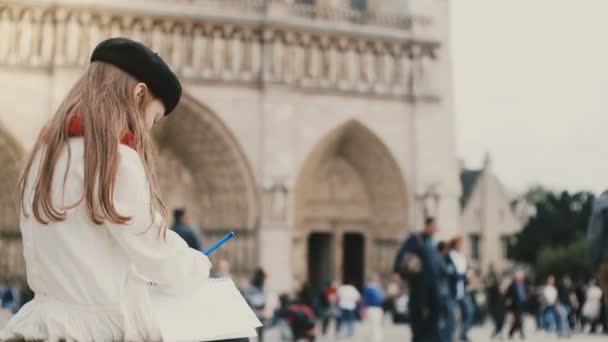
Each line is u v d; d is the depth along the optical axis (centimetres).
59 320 334
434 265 1872
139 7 5066
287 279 5278
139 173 345
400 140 5747
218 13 5256
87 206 334
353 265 6269
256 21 5334
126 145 352
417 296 1873
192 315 352
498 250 9500
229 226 5400
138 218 336
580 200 9438
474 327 4522
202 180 5553
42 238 342
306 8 5578
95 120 346
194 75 5191
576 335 3959
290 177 5369
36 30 4966
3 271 4925
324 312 4122
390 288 5197
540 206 9675
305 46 5503
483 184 9600
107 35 5031
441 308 1873
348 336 3997
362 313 5053
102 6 4991
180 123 5306
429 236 1911
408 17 5828
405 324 4678
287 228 5331
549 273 8838
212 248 419
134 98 366
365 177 5994
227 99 5284
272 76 5356
